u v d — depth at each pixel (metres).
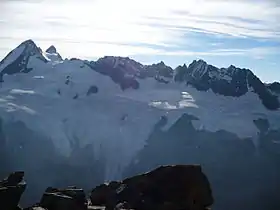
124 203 26.92
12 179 26.05
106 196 28.62
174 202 28.19
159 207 27.48
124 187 29.06
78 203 25.61
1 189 24.48
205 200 28.89
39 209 24.05
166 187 29.05
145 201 27.89
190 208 28.16
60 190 26.53
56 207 24.97
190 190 28.92
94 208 25.83
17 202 24.72
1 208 23.95
